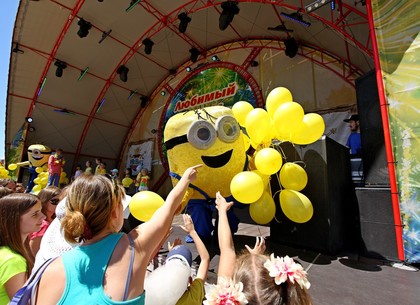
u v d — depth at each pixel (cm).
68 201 111
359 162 430
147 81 1436
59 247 158
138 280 95
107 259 95
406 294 240
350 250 374
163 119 1396
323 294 242
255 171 367
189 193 374
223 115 373
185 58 1331
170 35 1178
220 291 104
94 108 1448
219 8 977
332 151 380
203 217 395
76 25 1067
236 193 310
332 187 365
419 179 313
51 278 92
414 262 307
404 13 343
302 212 314
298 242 380
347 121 729
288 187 345
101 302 86
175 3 993
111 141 1612
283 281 101
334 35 759
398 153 329
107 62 1270
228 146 359
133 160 1532
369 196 358
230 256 173
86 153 1573
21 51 1129
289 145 409
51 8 990
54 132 1458
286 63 972
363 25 637
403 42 339
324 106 863
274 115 338
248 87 1059
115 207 112
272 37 1014
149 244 105
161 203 289
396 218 321
